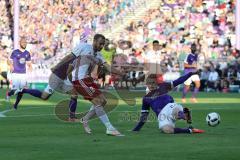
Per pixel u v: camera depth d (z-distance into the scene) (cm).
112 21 8512
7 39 8706
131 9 8531
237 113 3616
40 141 2186
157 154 1862
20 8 8925
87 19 8606
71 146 2047
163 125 2445
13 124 2842
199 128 2664
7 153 1881
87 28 8469
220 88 6462
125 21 8425
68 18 8712
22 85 4459
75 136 2355
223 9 8031
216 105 4406
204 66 6600
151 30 8106
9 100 4525
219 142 2152
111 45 5541
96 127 2719
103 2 8712
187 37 7812
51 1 8912
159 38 7962
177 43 7762
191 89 6297
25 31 8775
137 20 8356
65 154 1861
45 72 6838
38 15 8869
